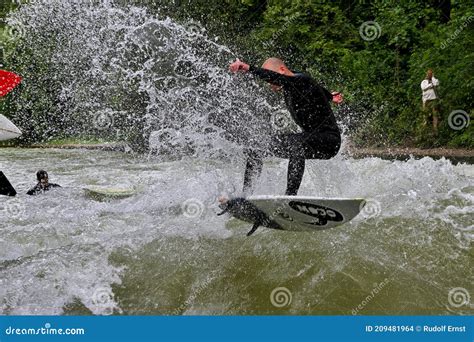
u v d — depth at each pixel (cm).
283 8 2988
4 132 1189
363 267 859
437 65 2444
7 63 3098
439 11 2722
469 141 2303
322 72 2892
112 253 890
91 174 1844
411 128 2527
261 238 938
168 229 975
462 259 880
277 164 1320
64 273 829
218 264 869
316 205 862
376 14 2838
